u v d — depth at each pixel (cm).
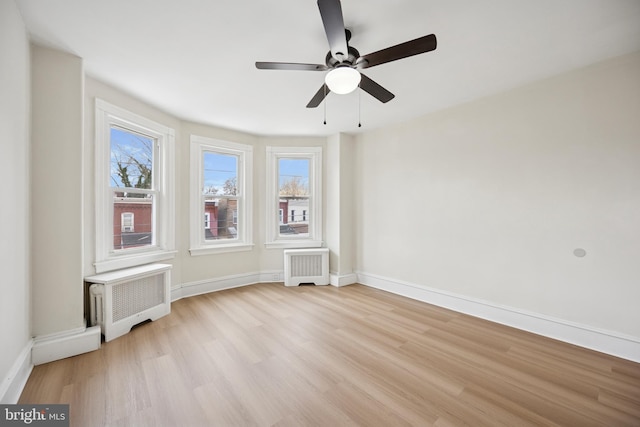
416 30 184
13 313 164
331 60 176
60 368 194
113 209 279
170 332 257
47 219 203
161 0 157
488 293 289
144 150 315
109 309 237
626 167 213
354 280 433
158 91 274
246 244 416
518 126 267
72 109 212
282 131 411
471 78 250
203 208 382
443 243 328
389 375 191
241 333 255
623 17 170
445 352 223
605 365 204
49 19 173
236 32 186
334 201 430
